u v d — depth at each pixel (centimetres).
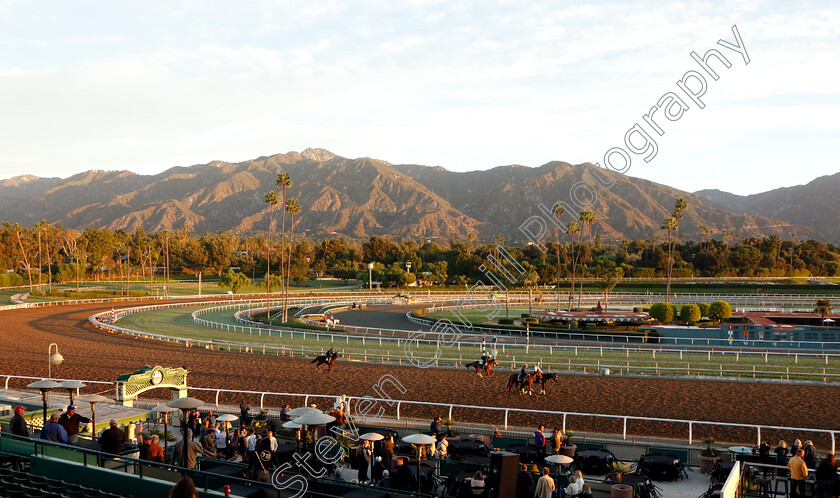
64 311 8638
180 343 5512
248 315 8725
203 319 7900
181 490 730
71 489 1397
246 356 4784
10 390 3055
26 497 1377
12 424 1712
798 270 18062
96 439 1833
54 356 3056
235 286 11781
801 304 11062
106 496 1334
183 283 15925
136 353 4866
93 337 5847
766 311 8406
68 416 1825
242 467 1681
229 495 1288
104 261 18412
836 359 5047
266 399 3256
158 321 7506
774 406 3148
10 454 1570
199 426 2359
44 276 14612
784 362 4769
